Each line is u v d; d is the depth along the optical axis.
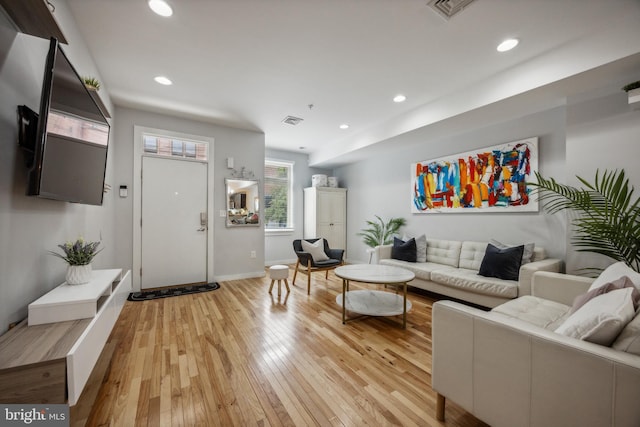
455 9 1.77
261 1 1.69
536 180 2.95
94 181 1.85
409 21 1.88
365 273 2.74
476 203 3.52
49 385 0.92
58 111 1.33
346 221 6.02
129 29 1.95
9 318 1.13
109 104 3.03
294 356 1.96
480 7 1.74
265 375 1.72
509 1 1.69
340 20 1.87
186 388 1.58
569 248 2.55
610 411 0.83
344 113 3.62
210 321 2.59
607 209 2.12
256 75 2.62
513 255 2.72
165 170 3.73
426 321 2.62
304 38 2.07
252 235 4.41
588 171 2.39
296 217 5.90
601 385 0.85
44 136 1.17
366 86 2.84
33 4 1.04
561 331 1.15
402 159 4.62
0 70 1.07
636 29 1.79
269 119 3.86
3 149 1.10
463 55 2.28
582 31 1.97
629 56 1.82
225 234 4.17
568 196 2.46
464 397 1.22
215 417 1.36
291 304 3.10
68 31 1.71
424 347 2.10
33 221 1.33
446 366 1.29
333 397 1.51
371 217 5.32
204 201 4.00
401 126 3.67
